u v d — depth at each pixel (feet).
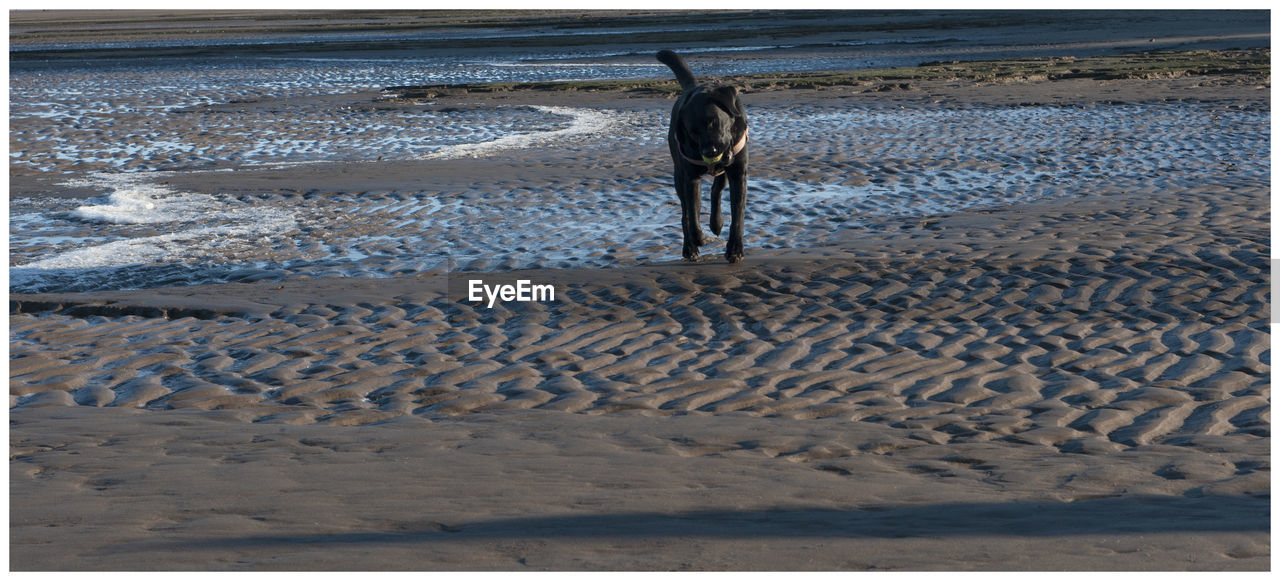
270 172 53.01
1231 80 91.35
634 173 50.37
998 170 50.72
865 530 13.67
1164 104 75.87
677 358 23.91
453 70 133.49
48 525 14.23
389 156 59.67
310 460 17.16
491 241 37.35
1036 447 17.93
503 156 58.18
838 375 22.44
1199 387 21.13
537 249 35.88
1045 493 15.38
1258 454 17.30
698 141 30.91
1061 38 176.14
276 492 15.53
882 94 88.84
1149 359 23.12
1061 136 61.46
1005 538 13.28
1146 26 206.39
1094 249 32.99
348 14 414.82
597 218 40.88
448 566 12.48
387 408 20.75
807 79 101.50
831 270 31.35
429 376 22.76
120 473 16.53
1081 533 13.48
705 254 34.27
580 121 75.15
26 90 103.04
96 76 121.49
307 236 38.75
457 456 17.33
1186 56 123.24
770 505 14.83
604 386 21.97
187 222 41.63
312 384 22.20
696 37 200.23
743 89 95.76
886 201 43.75
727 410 20.56
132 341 25.61
